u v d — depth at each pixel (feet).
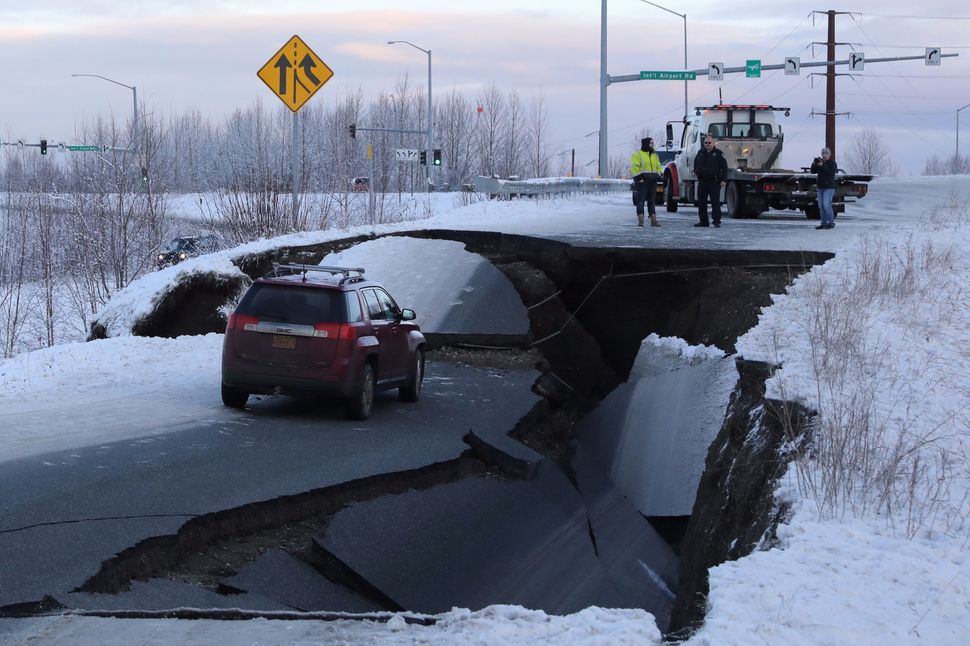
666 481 45.91
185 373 51.88
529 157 294.25
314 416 42.19
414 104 302.66
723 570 20.36
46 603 20.57
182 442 35.53
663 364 53.72
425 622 20.44
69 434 36.35
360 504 31.22
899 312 44.09
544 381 55.01
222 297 66.74
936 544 21.61
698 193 83.76
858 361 35.99
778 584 19.20
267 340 40.73
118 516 26.17
